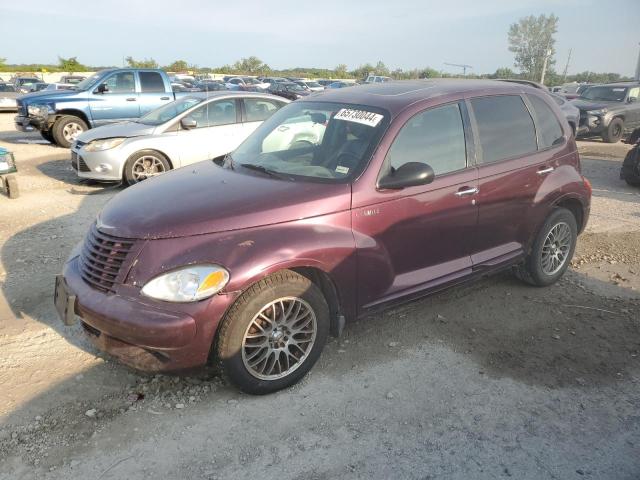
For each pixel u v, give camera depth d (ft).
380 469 9.12
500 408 10.82
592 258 19.24
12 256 18.48
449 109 13.52
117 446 9.57
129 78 44.09
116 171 28.27
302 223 11.02
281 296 10.59
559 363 12.51
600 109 51.93
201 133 29.89
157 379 11.56
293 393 11.20
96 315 10.20
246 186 11.87
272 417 10.41
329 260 11.09
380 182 11.89
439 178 12.96
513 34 182.39
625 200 28.30
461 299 15.79
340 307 11.78
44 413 10.41
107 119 43.78
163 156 29.17
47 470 9.00
